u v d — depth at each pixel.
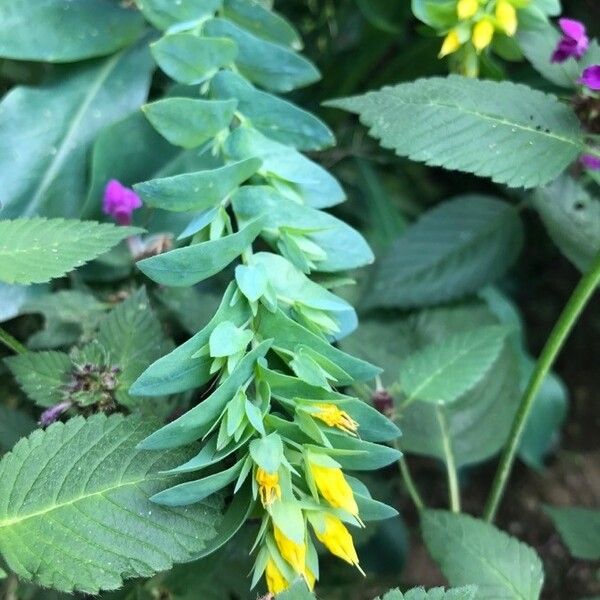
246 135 0.17
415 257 0.23
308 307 0.16
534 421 0.27
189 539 0.14
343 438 0.14
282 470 0.14
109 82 0.22
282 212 0.16
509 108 0.17
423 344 0.23
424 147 0.17
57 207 0.21
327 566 0.22
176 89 0.21
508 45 0.20
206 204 0.16
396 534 0.25
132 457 0.14
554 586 0.28
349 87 0.27
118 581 0.13
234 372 0.14
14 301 0.19
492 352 0.19
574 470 0.30
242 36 0.19
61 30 0.21
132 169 0.21
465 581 0.17
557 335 0.17
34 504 0.14
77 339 0.19
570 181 0.21
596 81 0.17
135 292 0.18
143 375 0.14
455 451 0.22
